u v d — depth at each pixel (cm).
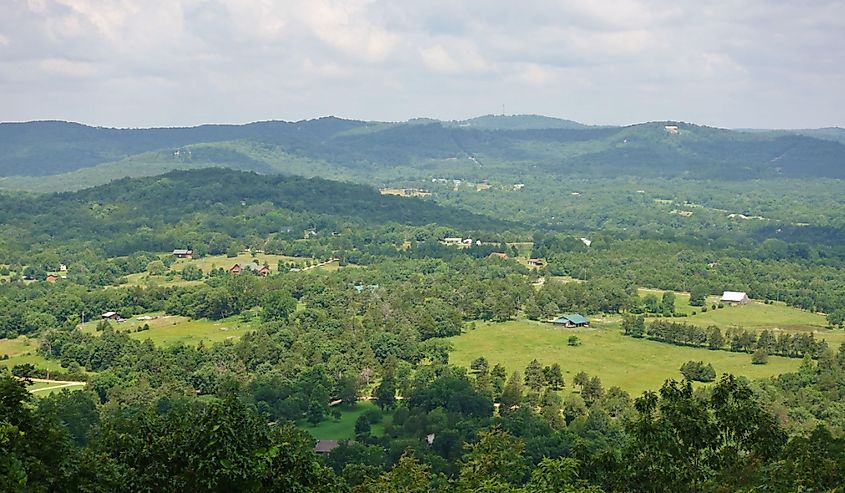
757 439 4578
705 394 11681
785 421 11138
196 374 13238
